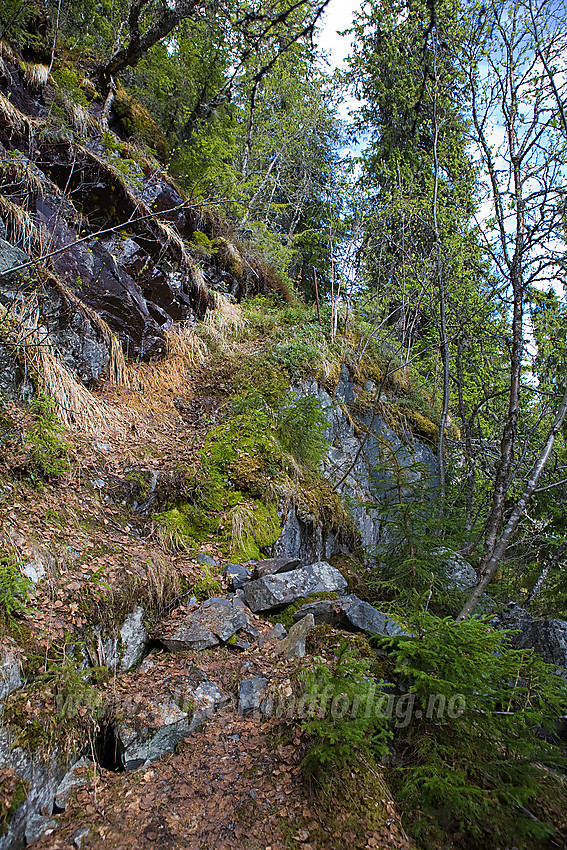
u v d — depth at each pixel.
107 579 3.24
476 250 6.63
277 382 6.39
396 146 9.75
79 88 6.73
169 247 7.00
